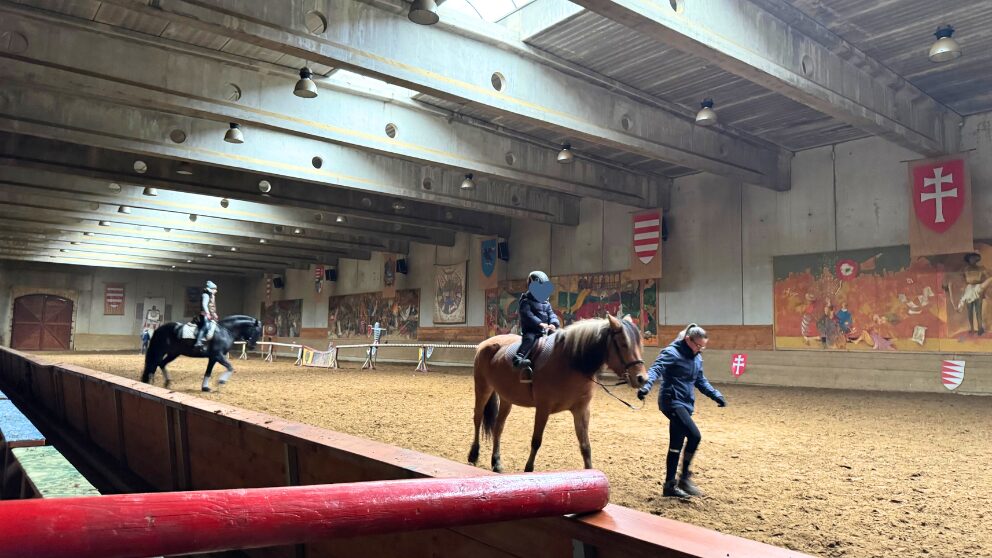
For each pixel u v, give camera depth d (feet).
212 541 4.12
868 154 48.65
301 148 47.52
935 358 44.19
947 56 30.96
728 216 57.06
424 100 42.34
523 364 17.49
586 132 37.50
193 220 78.33
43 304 124.88
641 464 21.22
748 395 44.78
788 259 52.65
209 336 44.29
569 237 70.79
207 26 23.47
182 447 17.07
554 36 33.04
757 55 28.89
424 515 5.09
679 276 60.29
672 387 17.06
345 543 10.63
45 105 36.65
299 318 124.57
